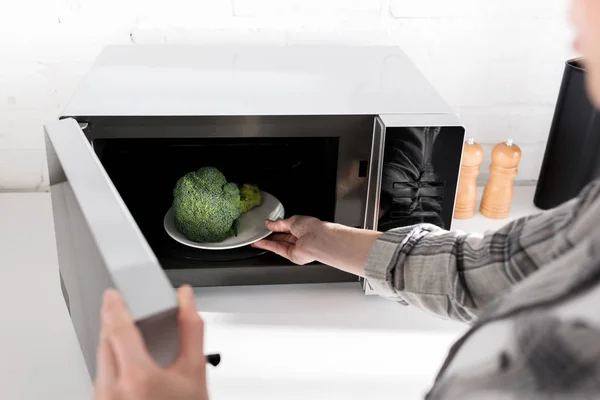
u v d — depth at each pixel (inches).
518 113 49.7
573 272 13.5
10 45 43.8
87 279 22.2
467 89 48.7
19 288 37.2
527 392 13.5
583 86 40.9
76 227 22.6
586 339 12.6
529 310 14.0
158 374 15.5
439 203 34.3
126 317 15.8
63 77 45.5
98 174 22.8
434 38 46.8
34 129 46.8
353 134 33.3
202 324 17.2
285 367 32.1
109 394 15.9
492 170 44.4
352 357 33.0
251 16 45.1
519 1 45.6
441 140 32.5
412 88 36.9
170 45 43.2
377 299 37.4
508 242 22.6
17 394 30.2
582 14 13.5
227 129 32.6
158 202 39.9
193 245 36.4
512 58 47.7
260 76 37.8
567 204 20.4
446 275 26.1
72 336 33.8
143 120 31.9
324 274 36.9
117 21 44.3
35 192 48.0
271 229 36.5
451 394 15.3
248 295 37.1
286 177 40.8
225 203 35.6
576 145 42.7
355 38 46.4
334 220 35.8
